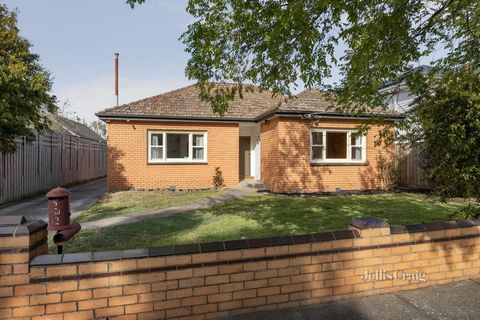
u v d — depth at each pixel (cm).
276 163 1285
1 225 262
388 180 1378
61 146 1764
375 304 331
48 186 1571
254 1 351
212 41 420
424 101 575
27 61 1010
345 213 852
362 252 347
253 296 313
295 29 366
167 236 626
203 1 393
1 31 938
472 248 392
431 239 373
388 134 628
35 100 988
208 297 300
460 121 514
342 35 370
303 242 328
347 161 1355
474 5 412
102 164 2814
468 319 301
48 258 267
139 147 1390
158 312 288
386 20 349
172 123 1426
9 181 1174
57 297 267
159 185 1409
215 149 1472
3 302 258
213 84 500
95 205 1019
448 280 380
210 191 1359
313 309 322
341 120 1338
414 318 304
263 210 908
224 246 306
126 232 662
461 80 476
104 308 276
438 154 562
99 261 275
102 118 1345
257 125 1583
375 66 423
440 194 594
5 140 977
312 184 1304
